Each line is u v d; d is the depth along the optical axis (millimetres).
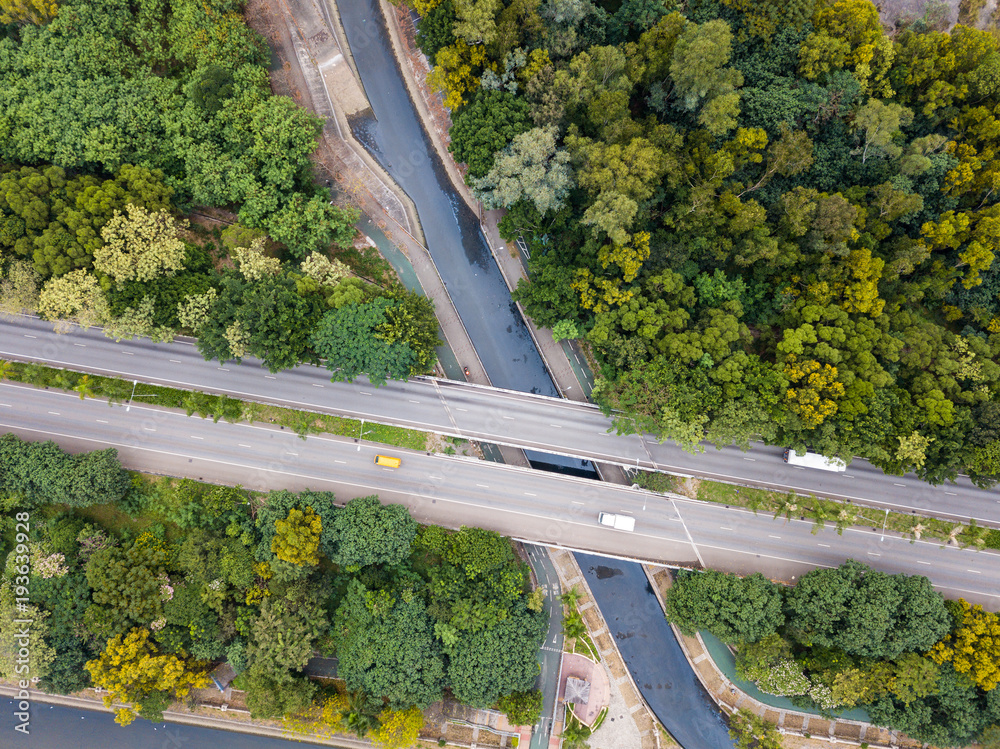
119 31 86562
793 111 80875
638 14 81688
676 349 79500
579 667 91062
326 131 95062
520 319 95625
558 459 92375
